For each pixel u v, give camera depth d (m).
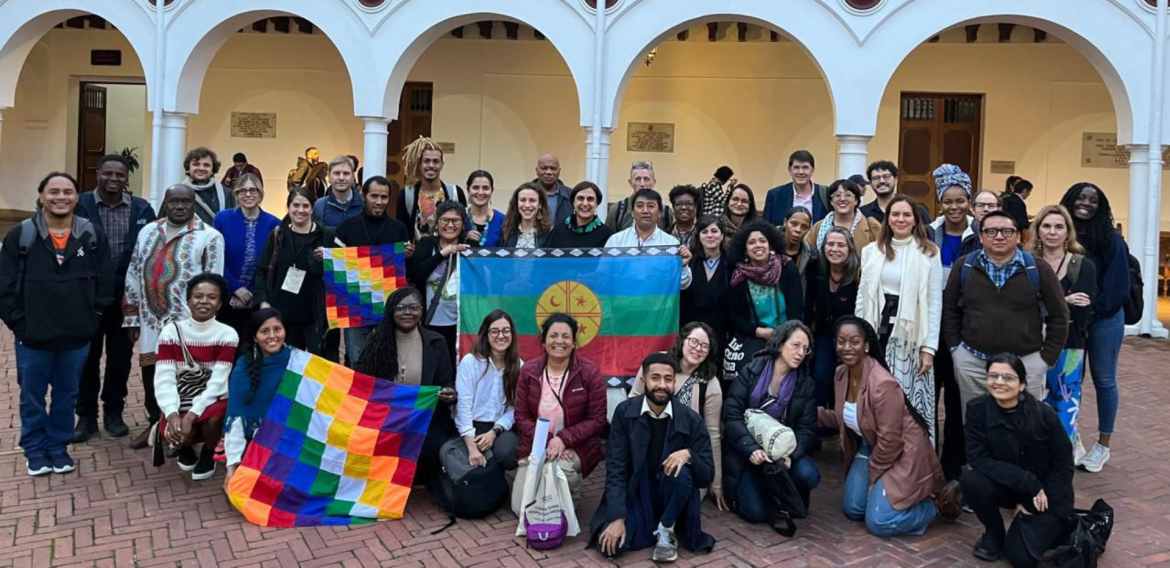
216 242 5.67
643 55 10.70
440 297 5.73
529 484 4.38
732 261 5.48
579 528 4.52
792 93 13.89
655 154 14.38
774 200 6.82
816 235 5.79
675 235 6.14
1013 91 13.48
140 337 5.69
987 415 4.23
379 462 4.78
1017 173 13.55
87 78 15.41
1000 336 4.71
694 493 4.30
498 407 4.94
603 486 5.33
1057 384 5.31
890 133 13.87
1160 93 9.72
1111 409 5.58
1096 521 4.16
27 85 15.45
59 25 15.26
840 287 5.47
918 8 10.07
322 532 4.48
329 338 6.12
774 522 4.61
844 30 10.23
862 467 4.75
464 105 14.67
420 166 6.24
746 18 10.41
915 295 4.94
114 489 4.98
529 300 5.62
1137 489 5.26
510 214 5.96
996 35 13.45
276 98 15.04
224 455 5.17
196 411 4.96
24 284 5.04
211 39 11.42
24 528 4.40
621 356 5.58
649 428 4.38
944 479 5.07
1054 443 4.15
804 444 4.71
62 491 4.91
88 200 5.72
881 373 4.61
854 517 4.74
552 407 4.75
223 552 4.20
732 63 14.05
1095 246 5.48
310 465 4.73
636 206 5.62
